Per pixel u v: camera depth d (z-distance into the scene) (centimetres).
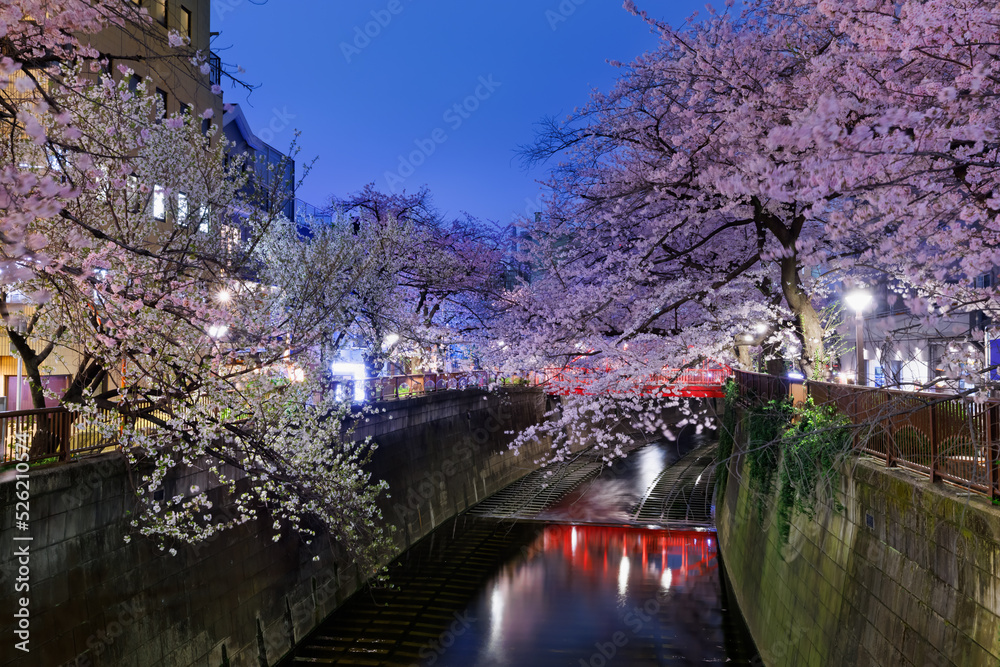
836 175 677
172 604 1173
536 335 1598
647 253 1438
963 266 788
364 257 2098
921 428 796
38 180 524
